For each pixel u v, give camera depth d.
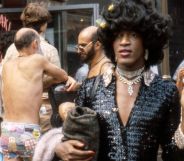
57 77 5.86
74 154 2.92
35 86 5.84
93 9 8.20
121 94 3.08
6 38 7.29
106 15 3.10
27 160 5.86
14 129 5.81
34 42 6.02
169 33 3.13
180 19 8.80
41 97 5.88
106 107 3.06
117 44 3.08
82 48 5.20
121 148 3.01
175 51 8.72
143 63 3.12
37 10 6.84
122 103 3.06
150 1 3.08
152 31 3.06
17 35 6.01
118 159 3.01
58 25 8.43
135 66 3.10
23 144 5.80
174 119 3.03
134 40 3.06
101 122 3.05
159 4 8.69
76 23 8.35
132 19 3.01
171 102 3.05
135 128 3.01
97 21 3.22
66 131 2.96
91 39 5.18
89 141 2.95
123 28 3.04
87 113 2.98
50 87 5.88
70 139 2.95
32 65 5.86
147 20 3.03
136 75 3.09
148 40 3.07
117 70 3.12
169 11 8.76
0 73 6.67
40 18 6.84
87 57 5.18
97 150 2.98
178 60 8.72
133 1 3.06
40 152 3.04
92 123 2.95
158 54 3.14
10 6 8.98
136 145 3.00
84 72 8.05
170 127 3.02
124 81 3.09
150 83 3.08
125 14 3.04
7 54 6.62
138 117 3.02
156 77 3.11
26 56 5.97
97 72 5.09
